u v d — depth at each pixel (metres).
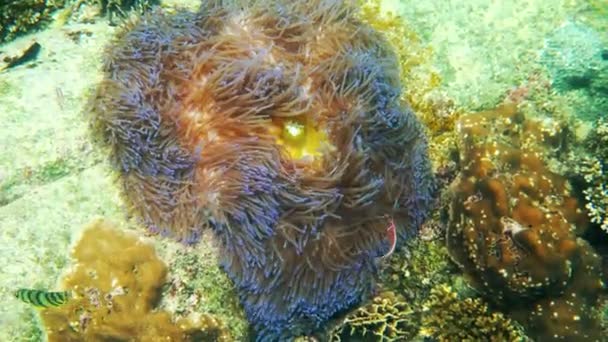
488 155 1.28
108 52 1.26
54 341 1.16
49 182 1.21
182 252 1.21
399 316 1.31
